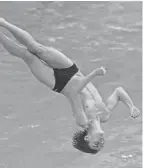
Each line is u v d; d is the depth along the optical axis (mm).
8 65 32312
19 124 26703
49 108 28172
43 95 29312
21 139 25562
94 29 36906
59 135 25906
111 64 32531
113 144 25562
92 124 15227
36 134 25953
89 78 14680
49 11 39344
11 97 28859
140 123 27453
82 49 34031
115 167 23609
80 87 14875
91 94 15469
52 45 34156
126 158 24328
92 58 32969
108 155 24641
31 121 26969
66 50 33625
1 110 27688
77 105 15070
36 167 23328
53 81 15148
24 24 36906
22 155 24297
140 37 36094
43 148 24891
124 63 32844
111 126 27156
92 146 15281
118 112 28422
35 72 15227
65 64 15055
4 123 26703
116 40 35594
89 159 24281
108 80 30953
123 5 41094
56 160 23953
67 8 40031
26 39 14680
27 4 40312
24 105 28234
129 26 37594
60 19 38094
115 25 37688
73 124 26750
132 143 25656
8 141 25328
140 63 32875
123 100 15859
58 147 25047
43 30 36281
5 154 24281
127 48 34688
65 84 15008
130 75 31594
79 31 36438
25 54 15055
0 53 33906
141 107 28562
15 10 39125
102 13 39469
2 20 14516
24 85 30141
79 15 38906
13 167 23234
